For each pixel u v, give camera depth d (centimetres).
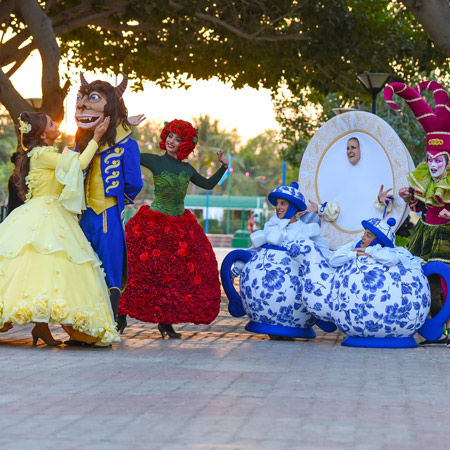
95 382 591
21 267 749
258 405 520
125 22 1639
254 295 870
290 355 757
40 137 790
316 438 439
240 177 9194
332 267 848
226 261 921
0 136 7200
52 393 548
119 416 482
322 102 2239
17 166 799
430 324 843
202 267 879
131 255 870
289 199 877
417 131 3066
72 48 2009
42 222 764
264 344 838
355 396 558
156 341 855
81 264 763
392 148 901
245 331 978
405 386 601
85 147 816
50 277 748
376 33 1838
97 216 808
